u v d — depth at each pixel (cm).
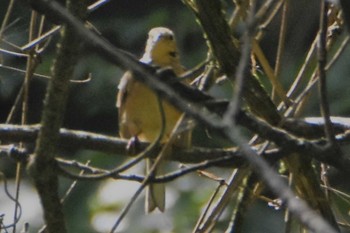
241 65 532
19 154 801
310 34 1945
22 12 1784
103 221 1775
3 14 1795
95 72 2077
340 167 692
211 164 695
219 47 781
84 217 1805
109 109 2133
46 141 665
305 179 816
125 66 555
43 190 686
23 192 1841
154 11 2148
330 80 1931
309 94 811
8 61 1941
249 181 834
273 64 1966
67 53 637
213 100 681
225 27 780
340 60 1938
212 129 495
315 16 1895
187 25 2092
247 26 564
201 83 834
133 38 2133
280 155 700
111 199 1798
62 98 654
